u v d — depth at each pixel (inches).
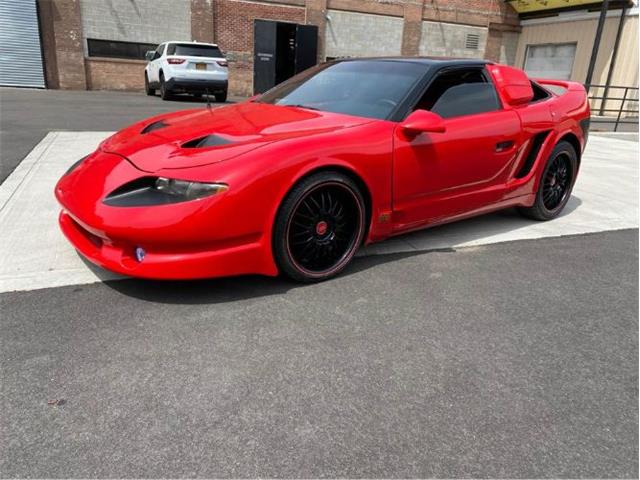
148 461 62.6
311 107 135.3
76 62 671.8
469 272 127.6
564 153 171.3
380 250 139.4
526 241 155.2
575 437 71.4
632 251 151.3
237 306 102.0
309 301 106.2
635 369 89.5
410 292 113.7
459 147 132.3
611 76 729.0
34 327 90.4
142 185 98.5
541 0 828.0
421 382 81.4
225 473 61.4
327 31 799.7
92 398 73.1
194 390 76.0
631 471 65.7
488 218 178.9
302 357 86.0
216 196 94.9
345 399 76.0
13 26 634.2
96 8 665.0
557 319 106.1
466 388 80.7
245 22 746.8
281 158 101.1
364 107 129.0
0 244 125.9
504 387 81.7
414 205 128.3
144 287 107.5
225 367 82.0
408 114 124.6
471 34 889.5
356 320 99.6
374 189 117.2
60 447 64.0
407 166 122.0
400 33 844.6
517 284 122.2
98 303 100.1
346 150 109.9
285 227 104.3
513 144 148.8
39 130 291.0
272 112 131.0
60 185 113.8
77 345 85.7
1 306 96.9
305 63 768.3
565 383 84.0
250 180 97.4
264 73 754.2
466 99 139.3
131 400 73.1
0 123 312.5
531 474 64.3
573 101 176.4
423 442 68.4
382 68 141.9
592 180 256.5
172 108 461.7
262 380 79.3
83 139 266.4
